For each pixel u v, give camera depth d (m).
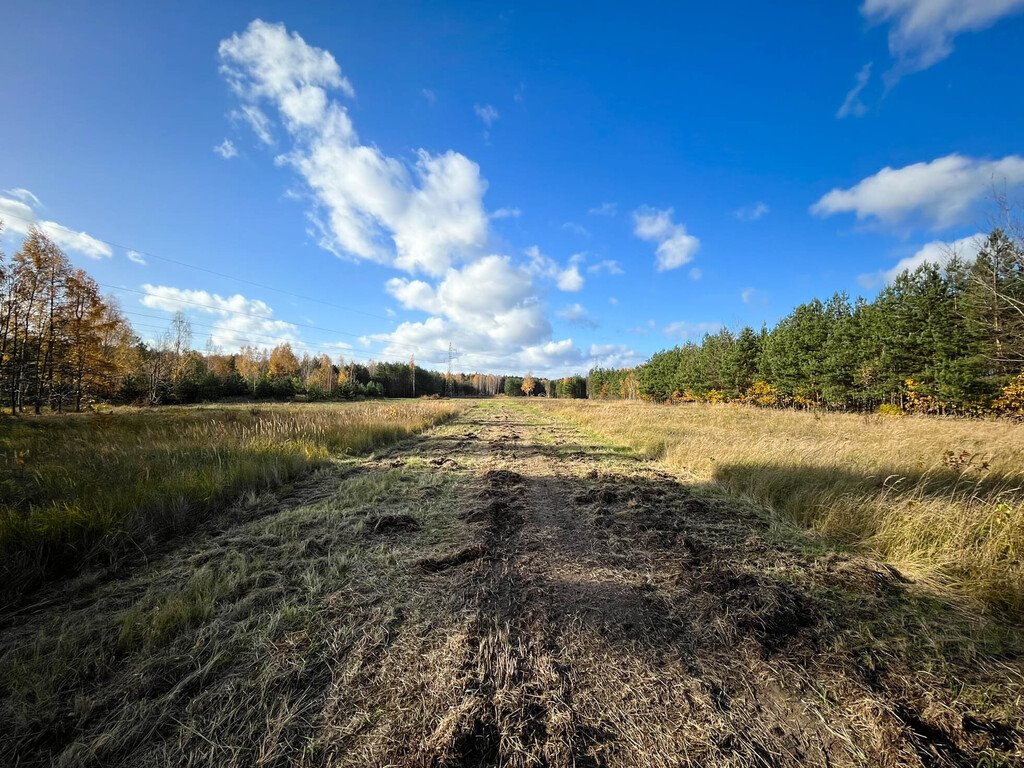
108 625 2.83
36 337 21.91
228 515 5.36
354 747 1.90
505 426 18.33
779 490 5.96
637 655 2.57
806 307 32.88
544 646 2.63
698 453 8.69
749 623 2.84
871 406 25.80
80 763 1.82
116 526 4.22
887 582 3.48
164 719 2.06
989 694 2.21
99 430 11.77
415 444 12.34
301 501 6.05
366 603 3.17
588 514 5.50
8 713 2.08
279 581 3.49
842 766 1.84
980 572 3.36
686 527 4.93
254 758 1.85
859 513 4.73
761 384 30.89
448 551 4.20
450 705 2.14
